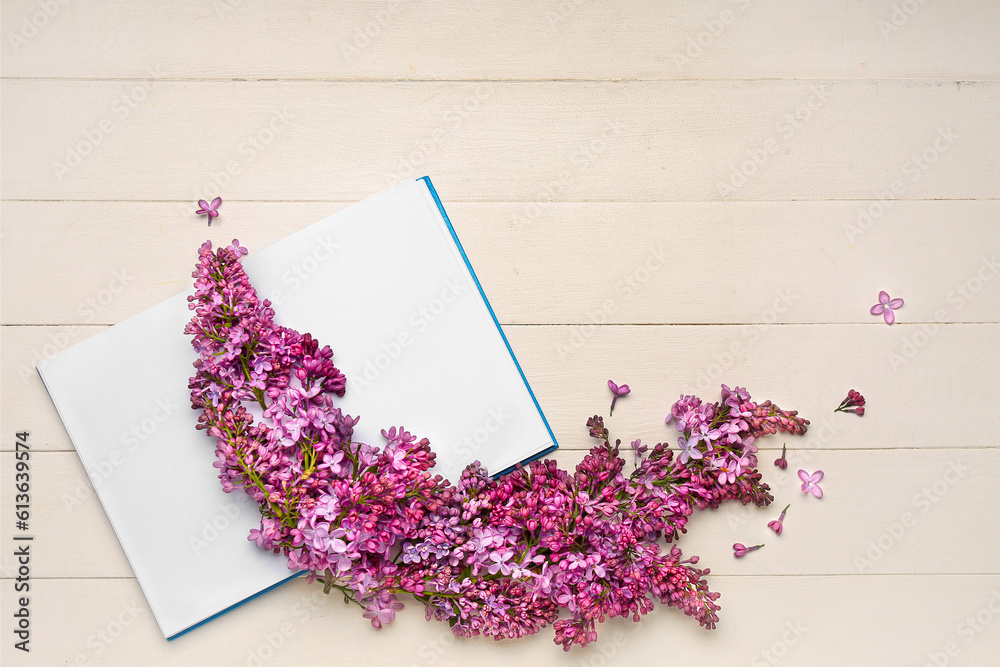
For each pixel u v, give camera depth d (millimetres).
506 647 970
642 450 963
